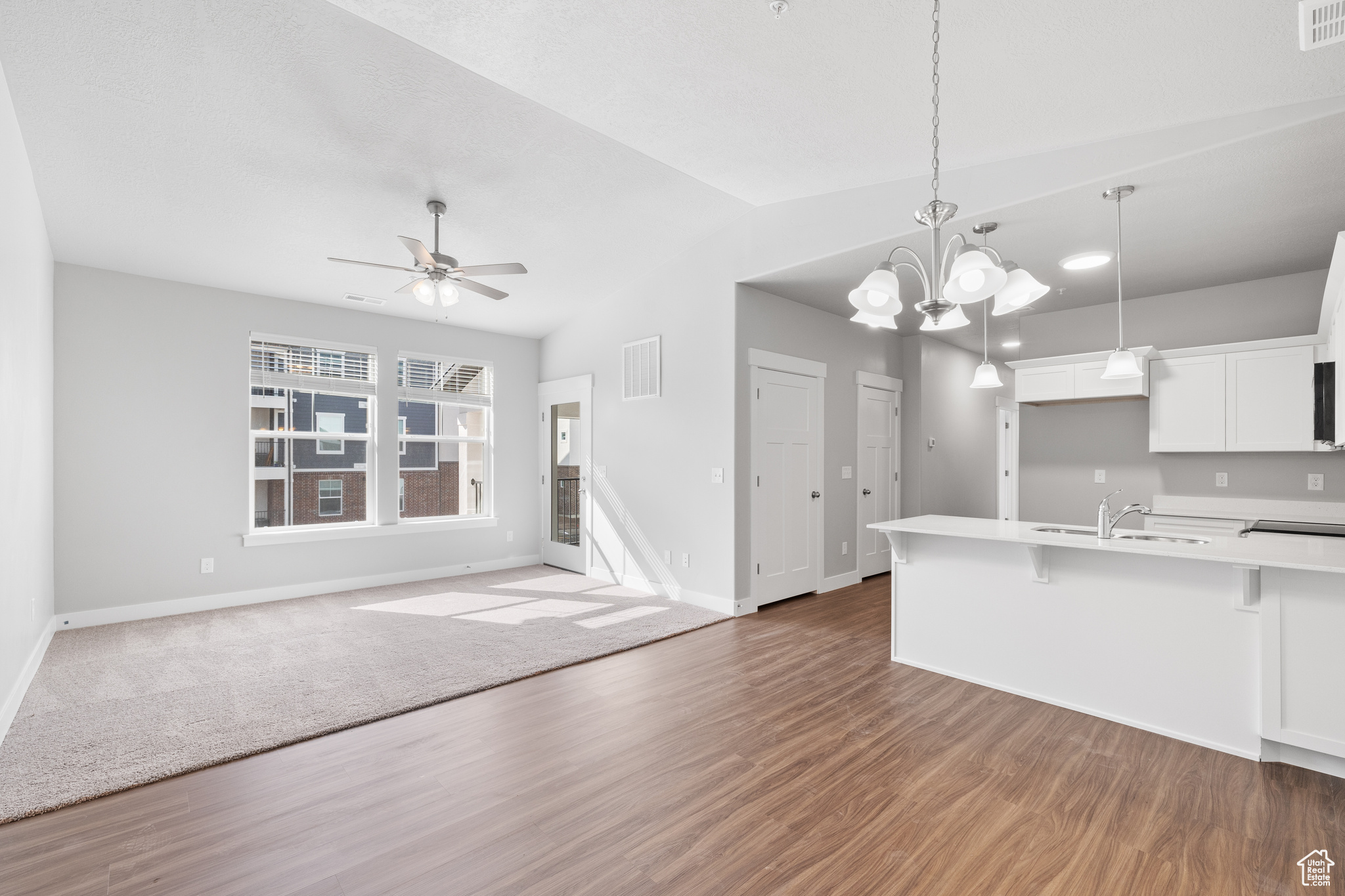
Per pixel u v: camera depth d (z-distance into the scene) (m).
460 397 6.28
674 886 1.72
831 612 4.76
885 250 3.85
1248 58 2.12
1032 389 4.71
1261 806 2.11
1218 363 4.00
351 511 5.81
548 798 2.18
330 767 2.41
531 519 6.80
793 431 5.14
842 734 2.69
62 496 4.21
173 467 4.65
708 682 3.31
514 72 2.66
